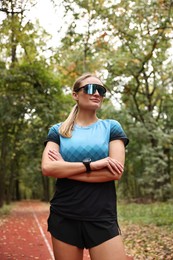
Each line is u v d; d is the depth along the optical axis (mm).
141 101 25844
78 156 2918
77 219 2824
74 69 21906
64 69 22281
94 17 18016
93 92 2986
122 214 17969
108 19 17891
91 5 17484
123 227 13812
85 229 2811
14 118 21688
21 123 23562
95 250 2795
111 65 21016
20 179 54000
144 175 21781
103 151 2928
